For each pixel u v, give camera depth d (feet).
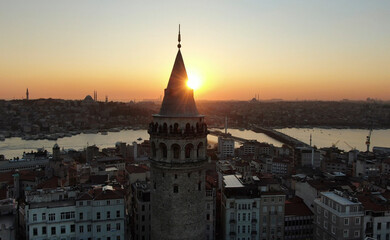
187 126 230.48
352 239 374.63
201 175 243.40
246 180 464.24
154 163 237.66
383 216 378.53
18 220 400.88
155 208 244.22
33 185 621.72
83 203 366.63
